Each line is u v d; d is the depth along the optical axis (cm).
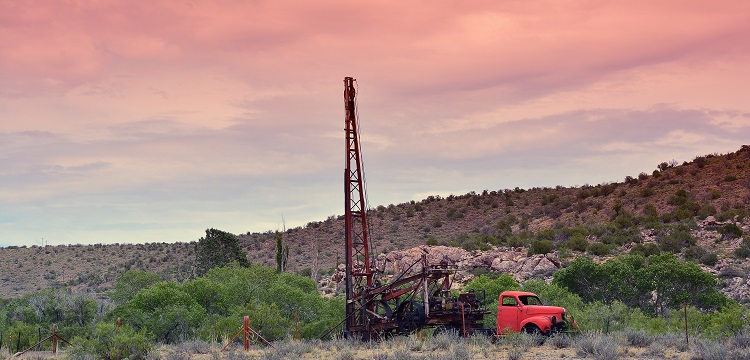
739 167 10806
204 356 2991
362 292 3550
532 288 4441
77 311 4591
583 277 5241
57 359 3000
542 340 2858
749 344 2598
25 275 11875
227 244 8206
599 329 3136
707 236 8050
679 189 10450
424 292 3309
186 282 4550
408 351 2647
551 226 10438
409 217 12694
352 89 4041
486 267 7350
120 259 12975
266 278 4738
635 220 9231
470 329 3184
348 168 3956
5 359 3027
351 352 2753
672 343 2700
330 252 11219
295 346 3038
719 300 4841
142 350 2975
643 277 5016
